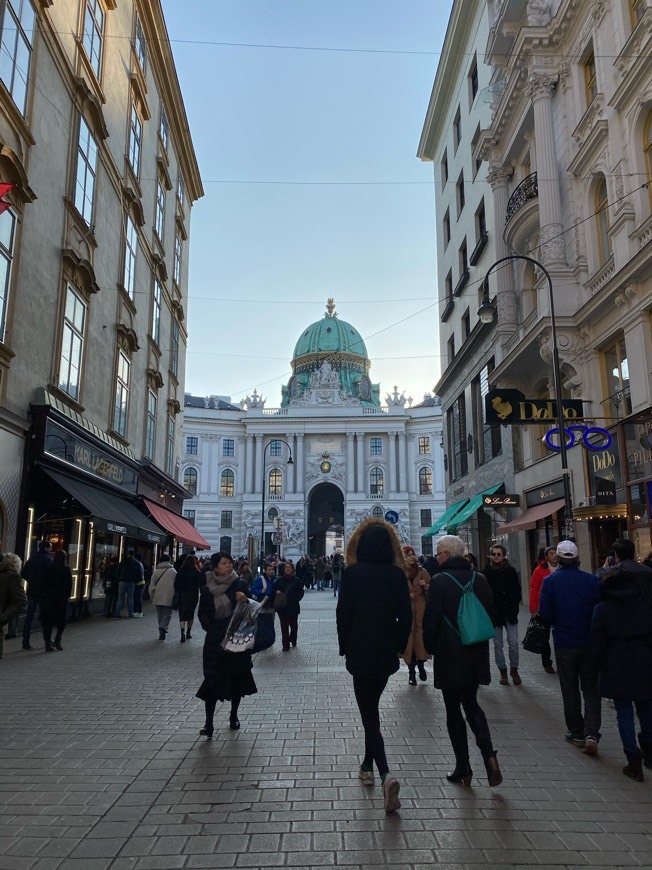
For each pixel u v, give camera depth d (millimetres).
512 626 9406
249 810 4574
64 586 12117
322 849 3973
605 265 15000
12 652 11898
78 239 17047
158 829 4254
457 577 5281
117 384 20906
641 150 13719
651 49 12883
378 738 4855
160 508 25891
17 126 13289
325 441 76125
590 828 4301
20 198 13430
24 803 4695
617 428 13336
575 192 16891
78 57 17000
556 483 18406
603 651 5539
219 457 75562
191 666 10516
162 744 6184
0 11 12398
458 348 31375
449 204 33375
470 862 3814
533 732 6754
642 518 12023
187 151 32688
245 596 6707
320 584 40844
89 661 10977
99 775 5301
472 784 5137
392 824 4344
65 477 15523
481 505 25016
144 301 24781
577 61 17000
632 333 13695
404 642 5020
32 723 6949
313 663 11156
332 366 85750
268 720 7137
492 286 24875
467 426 29391
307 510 74812
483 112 26859
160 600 13867
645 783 5191
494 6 25391
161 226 28203
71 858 3848
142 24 24484
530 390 20656
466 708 5148
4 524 12945
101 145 18781
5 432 12938
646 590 5562
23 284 13750
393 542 5348
